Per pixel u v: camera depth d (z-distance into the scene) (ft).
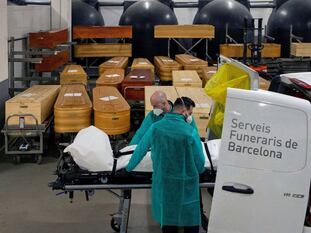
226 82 12.02
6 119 19.83
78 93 23.07
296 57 37.88
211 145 12.16
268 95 9.08
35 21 32.76
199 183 11.50
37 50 28.78
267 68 34.68
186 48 42.14
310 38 41.78
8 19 25.76
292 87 11.36
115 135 19.72
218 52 41.68
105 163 11.16
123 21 42.16
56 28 38.22
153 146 10.96
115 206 16.16
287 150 9.05
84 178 11.16
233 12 41.42
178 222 11.27
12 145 21.39
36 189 17.74
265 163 9.11
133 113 25.23
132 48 41.88
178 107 11.29
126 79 25.17
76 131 20.18
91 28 36.88
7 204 16.26
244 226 9.36
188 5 45.01
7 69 23.62
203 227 12.82
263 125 9.05
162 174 11.03
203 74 28.37
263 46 36.63
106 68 30.86
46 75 34.19
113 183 11.33
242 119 9.09
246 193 9.20
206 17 41.81
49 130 22.58
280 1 44.29
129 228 14.29
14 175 19.33
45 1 39.37
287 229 9.27
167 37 37.14
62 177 11.16
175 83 24.76
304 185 9.10
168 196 11.10
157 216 11.39
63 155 11.62
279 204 9.18
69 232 14.10
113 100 21.38
